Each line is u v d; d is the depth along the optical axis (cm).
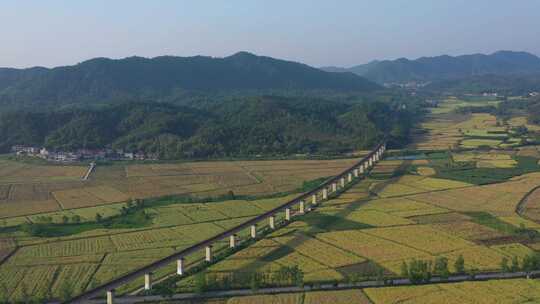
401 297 15538
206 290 16400
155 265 17075
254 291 16262
